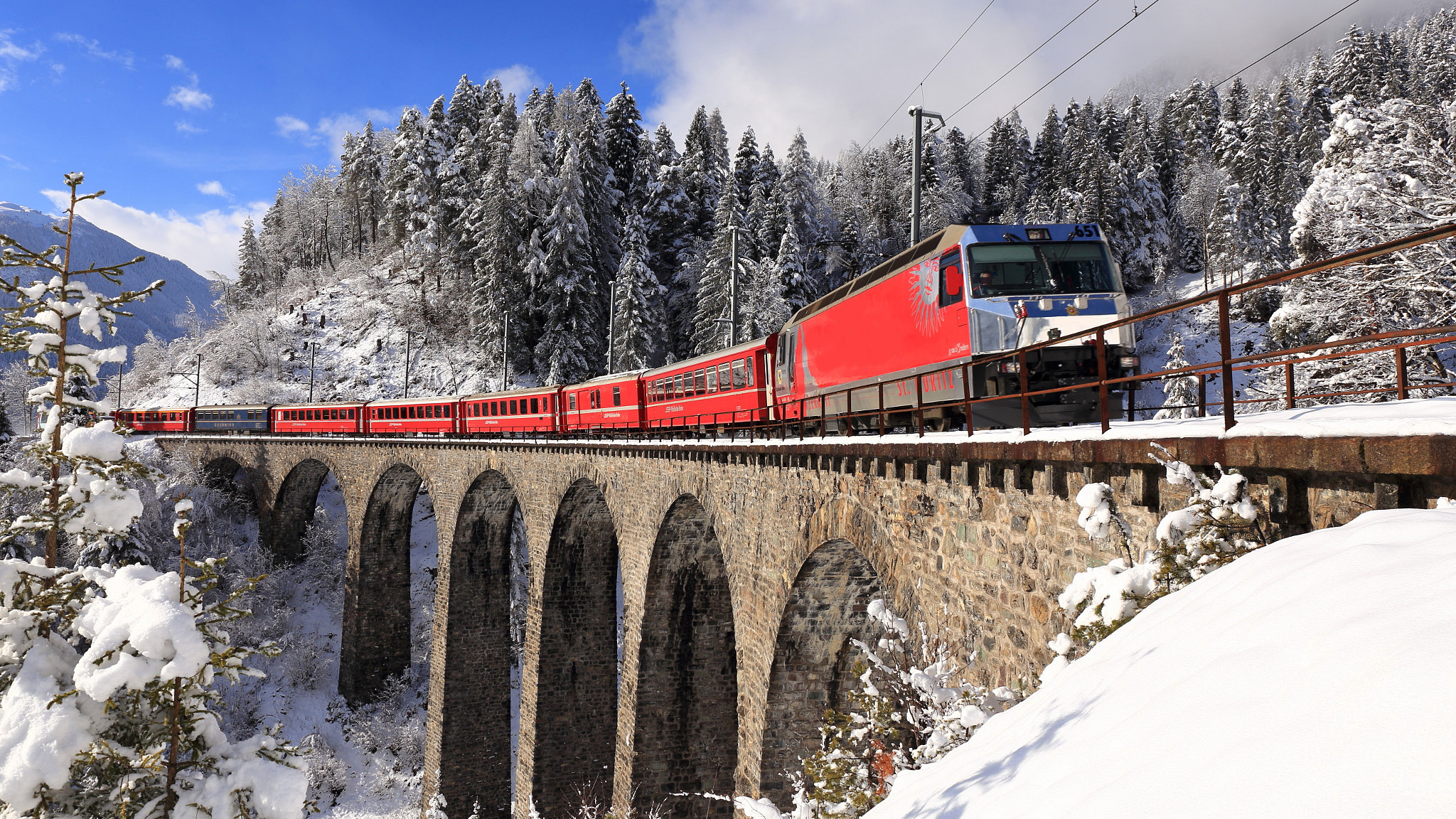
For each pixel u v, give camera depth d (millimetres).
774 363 20797
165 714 8359
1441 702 1930
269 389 72812
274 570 47469
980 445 7711
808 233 71312
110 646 7746
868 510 10453
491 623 33938
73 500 8945
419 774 35812
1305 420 4418
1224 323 5047
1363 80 70625
